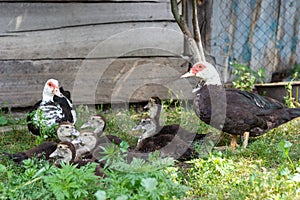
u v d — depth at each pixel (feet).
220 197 16.40
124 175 15.87
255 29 34.35
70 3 27.43
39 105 23.54
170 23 29.22
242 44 34.19
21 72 27.32
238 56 34.24
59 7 27.30
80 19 27.73
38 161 18.75
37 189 16.30
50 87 23.11
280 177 17.76
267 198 16.22
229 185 17.52
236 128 21.50
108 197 15.17
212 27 33.09
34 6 26.89
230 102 21.36
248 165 19.61
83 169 16.52
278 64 35.40
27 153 19.47
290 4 34.86
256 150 21.17
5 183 17.03
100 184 16.03
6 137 23.57
